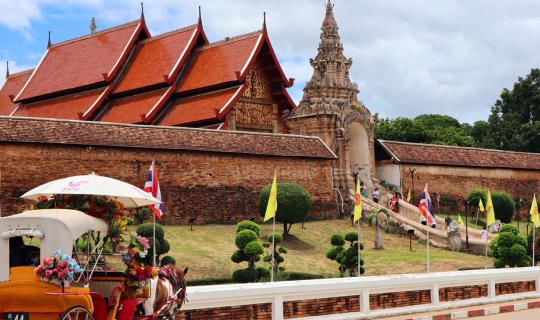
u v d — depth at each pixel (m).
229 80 43.38
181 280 11.19
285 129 49.06
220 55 47.16
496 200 44.66
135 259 9.82
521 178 51.56
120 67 49.22
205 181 33.06
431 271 28.16
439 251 34.00
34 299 8.70
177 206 31.78
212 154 33.53
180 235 29.59
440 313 15.93
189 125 42.28
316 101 44.56
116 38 51.66
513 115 70.88
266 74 48.19
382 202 43.03
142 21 51.34
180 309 11.84
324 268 28.62
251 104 46.59
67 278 8.45
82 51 53.38
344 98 45.06
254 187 35.03
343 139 42.78
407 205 40.47
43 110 49.06
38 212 9.07
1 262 8.70
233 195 34.06
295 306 13.90
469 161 48.31
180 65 46.00
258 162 35.44
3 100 57.38
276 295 13.38
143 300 9.78
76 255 9.16
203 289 12.70
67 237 8.56
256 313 13.23
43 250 8.57
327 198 38.56
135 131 31.78
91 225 9.20
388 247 34.06
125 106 45.62
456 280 17.34
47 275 8.40
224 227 32.53
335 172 42.31
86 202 9.84
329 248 32.25
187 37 48.22
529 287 20.02
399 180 44.59
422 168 45.81
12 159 27.14
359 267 24.25
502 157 51.34
